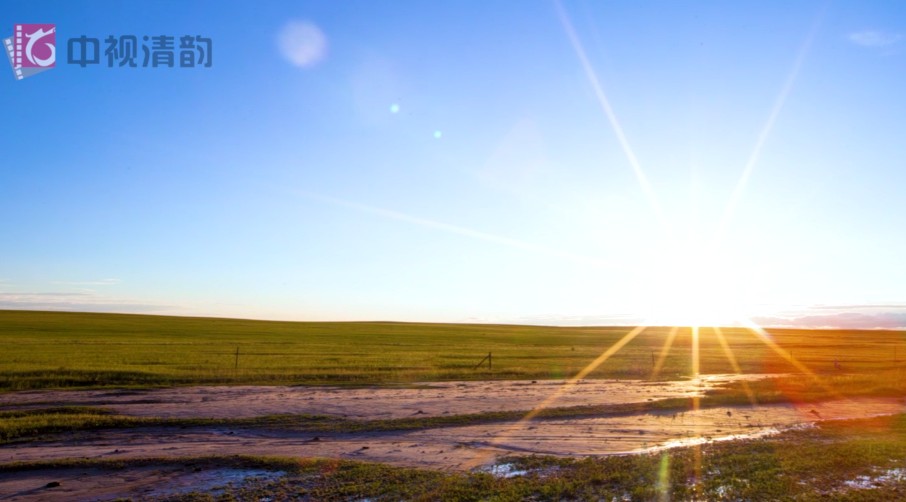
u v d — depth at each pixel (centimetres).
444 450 1702
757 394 2919
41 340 6019
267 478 1380
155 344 5888
